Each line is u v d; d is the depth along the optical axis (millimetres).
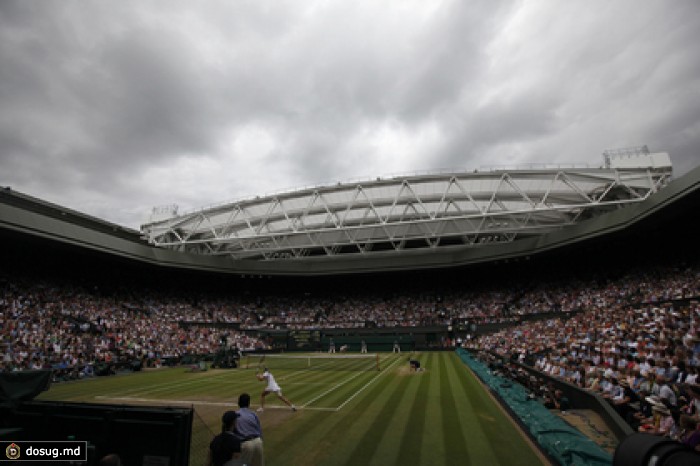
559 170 39125
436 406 15617
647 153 40406
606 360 17266
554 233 43031
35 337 30781
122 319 42906
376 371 28953
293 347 56375
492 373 22469
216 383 24578
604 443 10414
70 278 44875
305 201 48219
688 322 20281
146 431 6391
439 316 56562
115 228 50531
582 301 43719
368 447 10539
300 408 16016
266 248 53094
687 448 2607
